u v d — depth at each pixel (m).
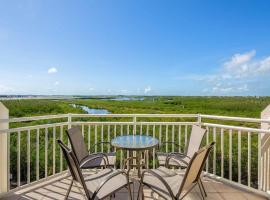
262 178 2.81
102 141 3.55
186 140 3.50
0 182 2.71
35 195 2.72
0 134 2.71
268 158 2.84
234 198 2.69
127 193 2.78
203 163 2.13
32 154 5.47
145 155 3.37
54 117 3.12
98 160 2.84
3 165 2.74
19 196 2.69
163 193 1.91
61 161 3.42
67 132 2.72
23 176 5.45
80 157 2.85
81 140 3.04
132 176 3.27
